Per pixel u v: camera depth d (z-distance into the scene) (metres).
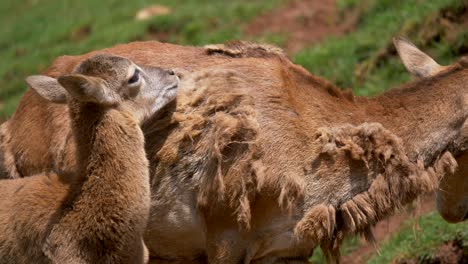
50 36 38.06
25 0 50.56
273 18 28.66
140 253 13.02
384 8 24.78
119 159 12.76
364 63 22.31
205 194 12.88
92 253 12.69
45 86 12.90
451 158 13.23
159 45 14.19
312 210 12.79
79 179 12.82
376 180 12.91
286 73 13.21
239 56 13.55
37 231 12.58
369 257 17.44
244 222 12.71
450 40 21.05
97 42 32.84
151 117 13.16
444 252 15.95
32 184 13.00
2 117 28.39
